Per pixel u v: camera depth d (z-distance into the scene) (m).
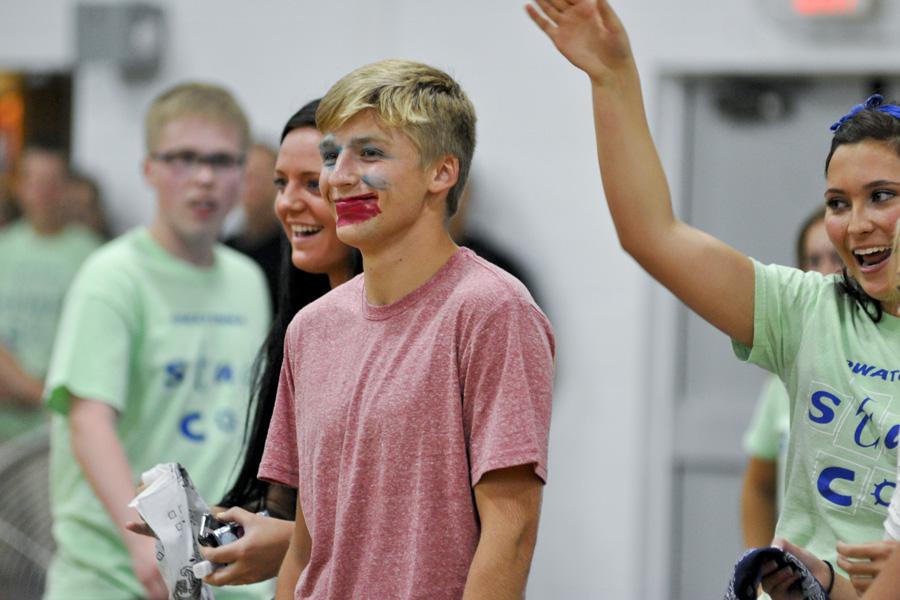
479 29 10.49
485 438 4.18
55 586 6.99
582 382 10.33
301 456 4.59
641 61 10.26
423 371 4.27
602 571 10.32
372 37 10.71
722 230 10.35
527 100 10.41
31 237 11.43
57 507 7.02
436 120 4.35
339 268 5.26
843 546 4.21
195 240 7.17
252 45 10.95
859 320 4.68
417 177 4.34
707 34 10.14
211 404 7.12
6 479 7.70
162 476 4.93
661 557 10.32
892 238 4.51
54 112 11.39
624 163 4.90
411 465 4.26
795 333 4.81
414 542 4.23
